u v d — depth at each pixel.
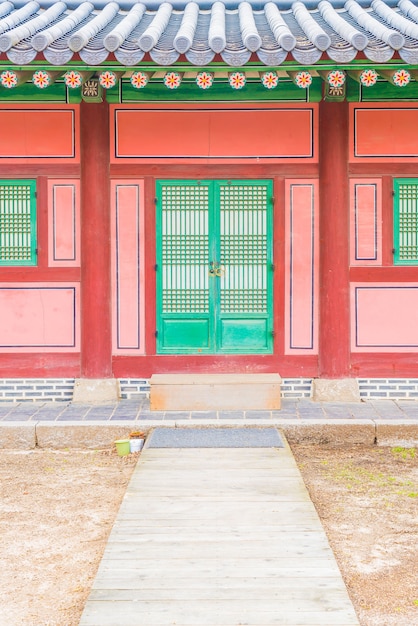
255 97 8.66
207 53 6.82
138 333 8.84
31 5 8.61
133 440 7.49
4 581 4.91
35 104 8.66
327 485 6.61
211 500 5.94
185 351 8.87
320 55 6.84
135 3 8.90
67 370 8.83
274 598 4.45
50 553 5.32
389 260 8.76
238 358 8.84
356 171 8.70
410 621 4.39
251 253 8.85
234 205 8.82
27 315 8.81
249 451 7.07
